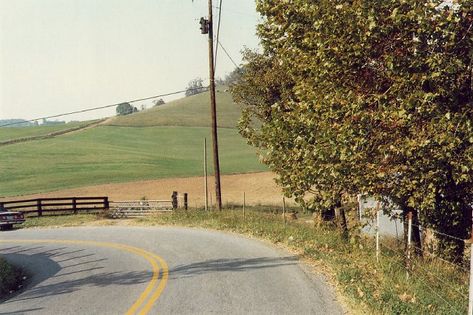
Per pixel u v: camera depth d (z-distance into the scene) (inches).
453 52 425.1
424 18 396.5
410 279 433.7
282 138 553.9
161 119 5369.1
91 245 836.6
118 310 413.4
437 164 430.0
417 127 429.4
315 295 427.8
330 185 527.8
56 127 5344.5
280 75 864.3
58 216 1311.5
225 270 550.3
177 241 803.4
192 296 444.1
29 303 468.1
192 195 1881.2
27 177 2551.7
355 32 439.2
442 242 510.9
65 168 2795.3
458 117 411.2
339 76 466.9
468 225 505.7
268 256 618.5
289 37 524.7
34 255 788.0
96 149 3523.6
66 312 419.8
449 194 486.6
